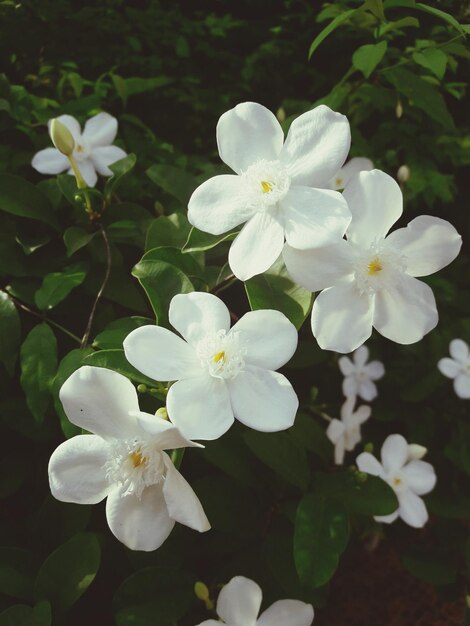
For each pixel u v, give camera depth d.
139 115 0.33
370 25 0.23
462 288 0.31
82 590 0.15
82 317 0.19
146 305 0.19
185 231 0.17
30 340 0.17
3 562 0.16
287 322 0.13
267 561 0.17
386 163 0.29
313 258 0.13
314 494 0.17
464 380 0.25
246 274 0.13
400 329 0.14
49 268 0.19
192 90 0.33
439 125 0.29
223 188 0.13
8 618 0.14
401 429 0.27
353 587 0.25
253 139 0.14
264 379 0.13
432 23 0.24
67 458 0.12
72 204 0.19
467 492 0.24
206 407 0.12
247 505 0.18
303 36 0.31
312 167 0.13
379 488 0.17
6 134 0.23
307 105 0.24
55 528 0.17
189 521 0.11
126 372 0.14
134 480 0.12
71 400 0.12
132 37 0.31
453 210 0.33
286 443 0.17
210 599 0.17
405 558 0.22
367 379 0.25
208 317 0.13
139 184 0.23
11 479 0.19
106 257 0.19
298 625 0.15
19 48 0.27
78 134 0.21
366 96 0.25
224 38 0.34
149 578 0.16
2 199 0.18
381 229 0.13
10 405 0.19
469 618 0.19
